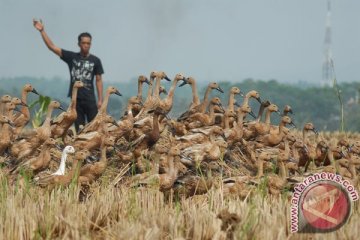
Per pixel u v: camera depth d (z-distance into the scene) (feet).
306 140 140.05
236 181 101.40
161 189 100.07
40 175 104.73
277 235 77.51
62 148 123.85
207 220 80.02
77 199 89.10
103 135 118.21
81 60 151.64
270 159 125.49
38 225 80.28
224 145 115.85
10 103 129.39
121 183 108.99
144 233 76.59
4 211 82.02
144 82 142.31
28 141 114.42
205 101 137.28
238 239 75.41
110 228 80.59
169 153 101.35
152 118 126.62
